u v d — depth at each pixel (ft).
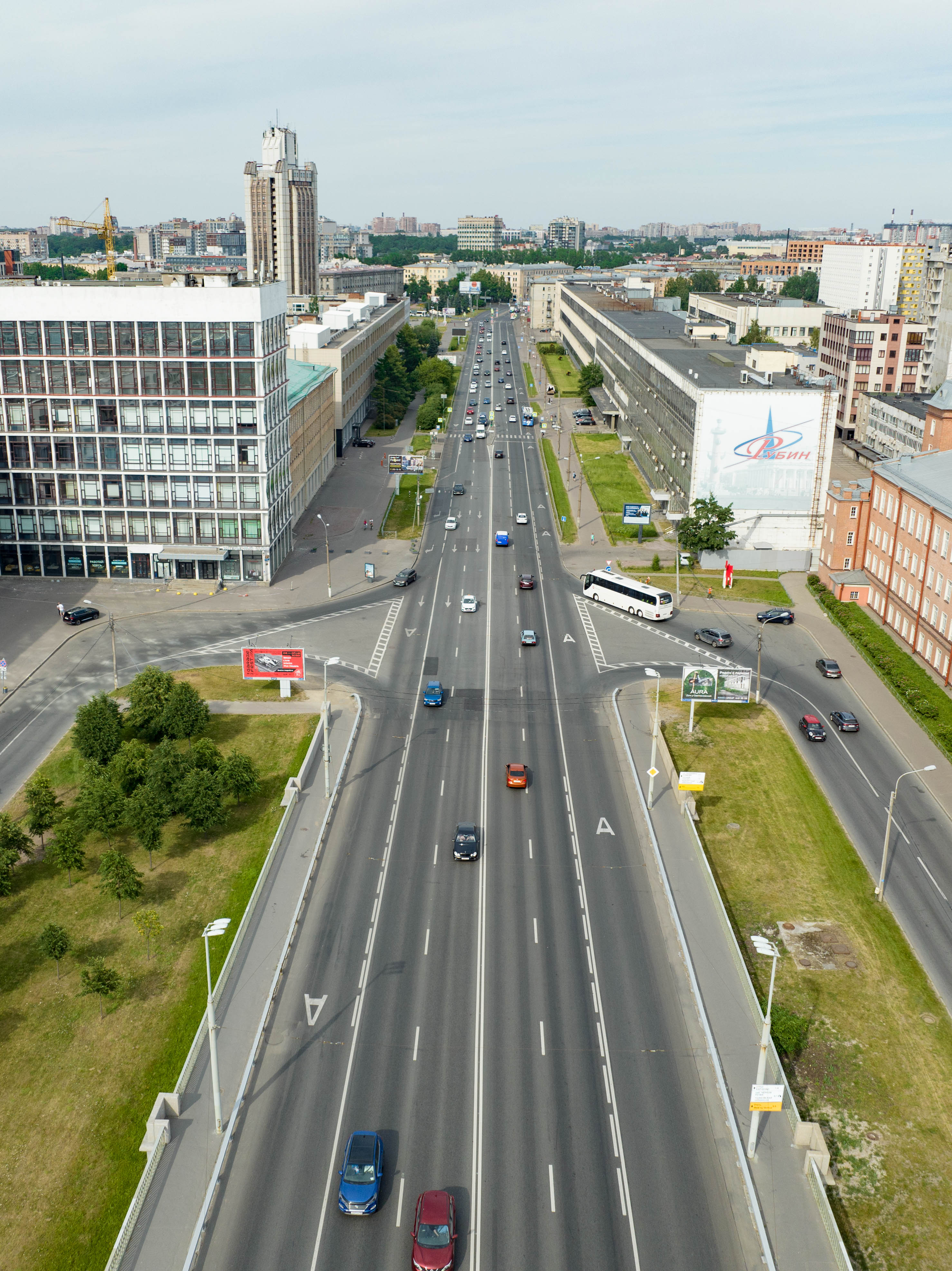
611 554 520.83
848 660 399.03
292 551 514.68
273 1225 164.45
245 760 283.38
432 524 570.05
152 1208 167.02
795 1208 169.58
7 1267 160.04
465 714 346.54
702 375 537.24
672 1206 169.17
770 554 500.33
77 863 252.83
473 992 216.74
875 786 307.58
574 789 299.58
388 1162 175.94
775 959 183.83
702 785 276.62
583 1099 190.29
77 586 460.55
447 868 260.21
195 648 397.80
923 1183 177.27
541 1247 161.48
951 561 367.86
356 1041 203.00
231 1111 185.88
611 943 233.35
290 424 512.63
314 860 261.44
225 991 215.92
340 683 368.48
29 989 218.79
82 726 303.89
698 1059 200.64
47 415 447.01
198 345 435.12
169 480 453.99
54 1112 188.03
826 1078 198.90
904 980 226.79
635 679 377.09
